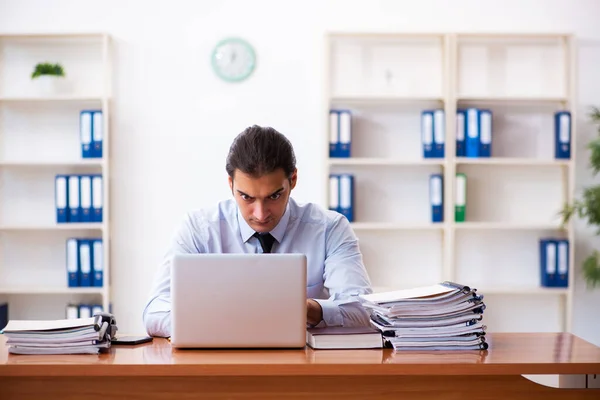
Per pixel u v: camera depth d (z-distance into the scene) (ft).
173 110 14.46
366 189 14.75
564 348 6.39
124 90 14.43
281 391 5.93
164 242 14.48
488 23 14.67
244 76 14.43
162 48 14.44
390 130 14.73
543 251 14.46
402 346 6.22
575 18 14.71
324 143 14.02
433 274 14.82
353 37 14.53
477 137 14.17
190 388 5.92
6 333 6.04
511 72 14.73
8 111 14.52
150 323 7.07
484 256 14.93
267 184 6.88
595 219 13.43
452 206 14.06
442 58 14.56
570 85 14.40
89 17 14.44
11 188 14.62
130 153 14.44
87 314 14.14
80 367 5.63
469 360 5.85
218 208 8.25
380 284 14.79
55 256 14.67
